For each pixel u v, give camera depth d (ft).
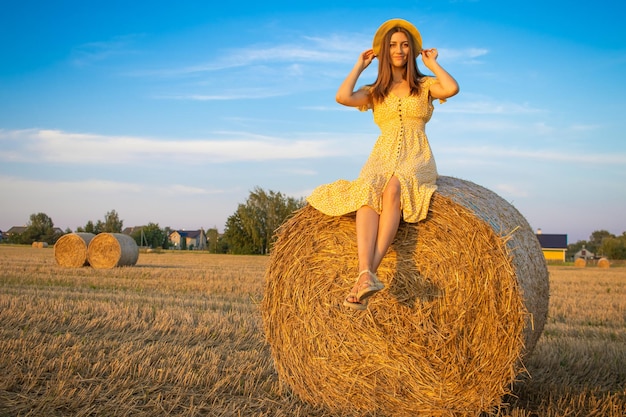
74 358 19.21
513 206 17.65
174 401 15.83
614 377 19.24
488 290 14.78
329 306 16.83
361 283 13.88
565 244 218.38
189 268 71.20
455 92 15.70
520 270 15.26
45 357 19.39
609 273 90.38
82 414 14.48
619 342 25.32
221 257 126.41
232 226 176.04
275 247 17.85
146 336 24.25
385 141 16.08
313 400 16.96
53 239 248.11
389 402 15.97
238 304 35.40
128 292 41.22
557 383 18.26
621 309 37.81
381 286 13.82
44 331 24.77
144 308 31.04
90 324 26.05
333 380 16.62
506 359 14.52
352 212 16.10
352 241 16.72
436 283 15.53
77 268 65.46
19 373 17.28
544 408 15.79
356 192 14.92
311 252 17.28
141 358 20.10
